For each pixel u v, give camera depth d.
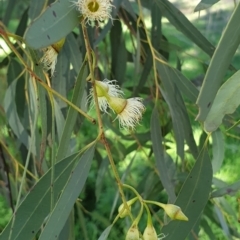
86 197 1.43
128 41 1.52
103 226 1.35
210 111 0.40
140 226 1.25
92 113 1.51
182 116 0.74
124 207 0.43
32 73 0.46
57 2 0.41
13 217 0.48
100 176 0.93
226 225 0.85
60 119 0.58
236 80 0.41
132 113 0.45
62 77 0.73
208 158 0.55
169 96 0.73
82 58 0.76
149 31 0.91
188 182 0.55
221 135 0.77
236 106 0.41
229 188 0.59
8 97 0.73
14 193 0.87
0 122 0.86
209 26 1.66
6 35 0.46
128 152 0.95
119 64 0.90
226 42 0.40
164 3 0.75
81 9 0.43
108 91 0.46
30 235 0.49
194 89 0.73
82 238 1.33
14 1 0.86
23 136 0.74
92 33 0.74
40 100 0.55
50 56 0.48
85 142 1.03
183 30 0.75
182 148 0.74
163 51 0.91
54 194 0.49
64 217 0.46
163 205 0.43
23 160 0.85
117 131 0.90
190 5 1.66
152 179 0.88
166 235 0.54
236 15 0.40
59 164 0.49
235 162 1.54
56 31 0.40
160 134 0.72
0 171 0.80
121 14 0.86
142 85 0.84
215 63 0.40
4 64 0.87
